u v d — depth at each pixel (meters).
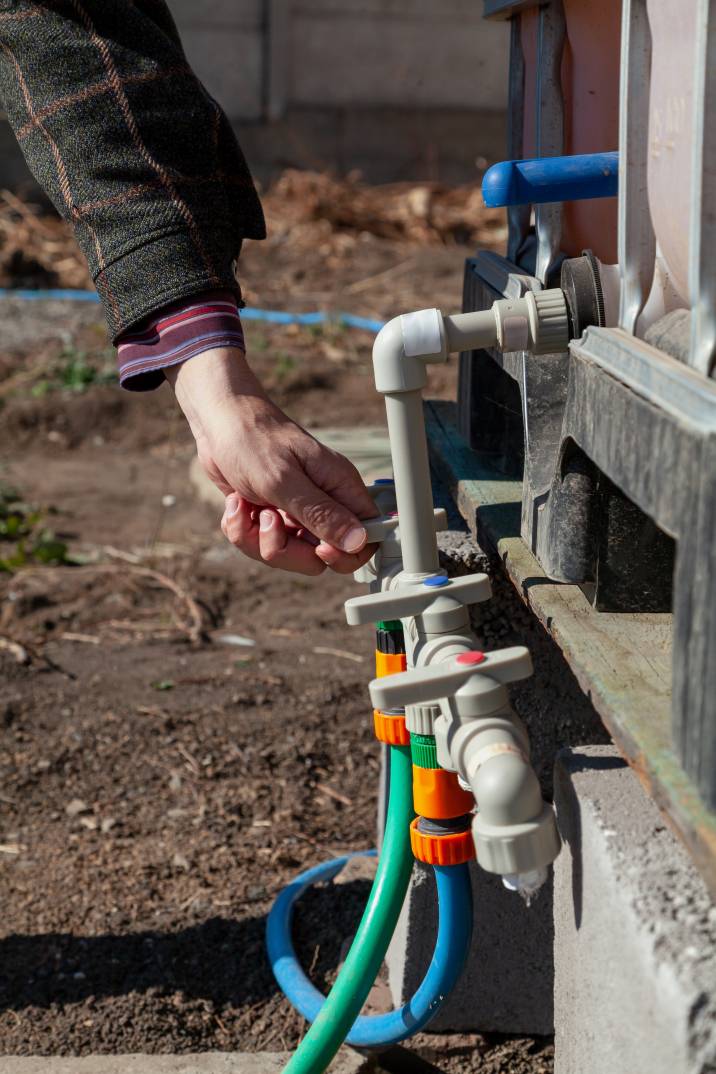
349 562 1.25
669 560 1.13
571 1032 1.08
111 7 1.38
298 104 10.49
